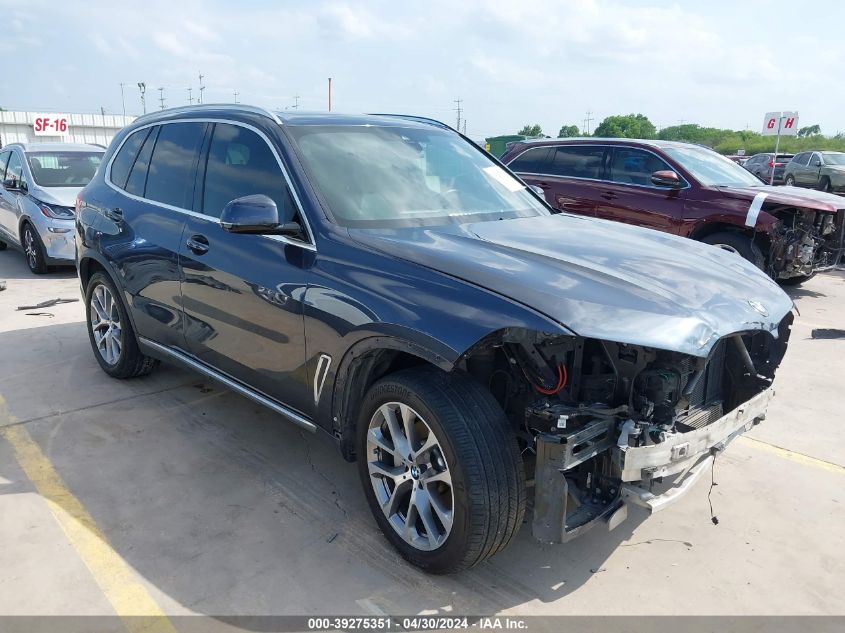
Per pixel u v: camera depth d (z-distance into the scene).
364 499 3.43
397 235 3.05
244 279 3.37
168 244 3.93
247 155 3.60
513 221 3.58
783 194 8.05
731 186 8.27
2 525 3.16
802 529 3.25
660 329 2.44
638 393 2.60
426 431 2.78
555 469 2.44
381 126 3.94
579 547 3.08
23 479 3.58
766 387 3.10
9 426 4.22
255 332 3.38
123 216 4.42
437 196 3.58
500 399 2.86
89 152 10.20
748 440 4.21
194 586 2.75
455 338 2.46
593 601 2.72
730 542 3.14
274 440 4.07
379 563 2.92
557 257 2.89
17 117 41.81
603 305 2.46
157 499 3.40
